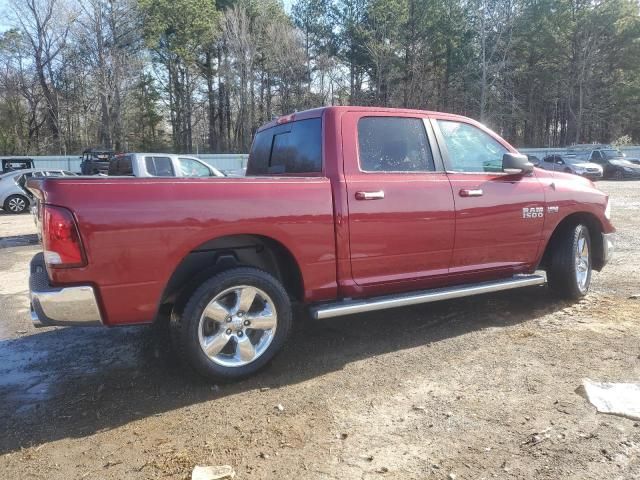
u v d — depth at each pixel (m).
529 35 48.53
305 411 3.29
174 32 46.22
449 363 3.99
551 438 2.90
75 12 40.06
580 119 50.34
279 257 4.02
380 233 4.13
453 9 47.88
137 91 46.12
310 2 49.88
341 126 4.12
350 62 49.12
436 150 4.55
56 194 3.08
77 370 4.07
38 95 42.81
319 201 3.86
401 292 4.41
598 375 3.67
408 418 3.17
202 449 2.88
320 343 4.50
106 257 3.17
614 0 46.53
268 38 48.19
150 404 3.44
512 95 48.25
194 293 3.49
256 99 50.09
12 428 3.16
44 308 3.11
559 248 5.34
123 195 3.23
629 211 13.09
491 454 2.76
